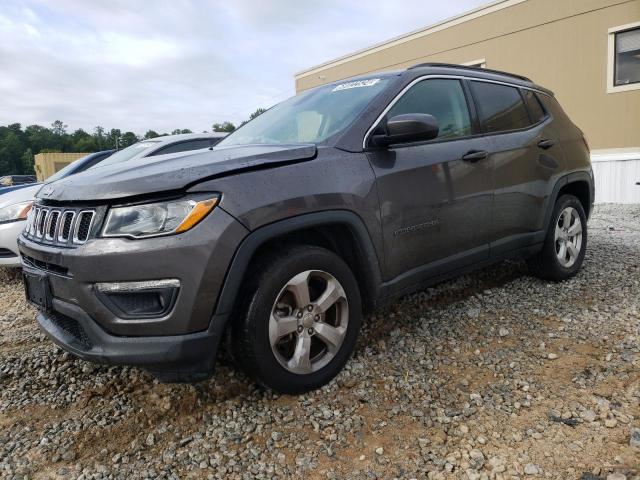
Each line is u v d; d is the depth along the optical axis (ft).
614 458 6.54
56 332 8.05
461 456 6.80
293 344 8.34
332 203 8.26
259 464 6.83
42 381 9.48
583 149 14.75
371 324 11.39
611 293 12.78
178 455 7.11
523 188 12.15
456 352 9.91
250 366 7.81
